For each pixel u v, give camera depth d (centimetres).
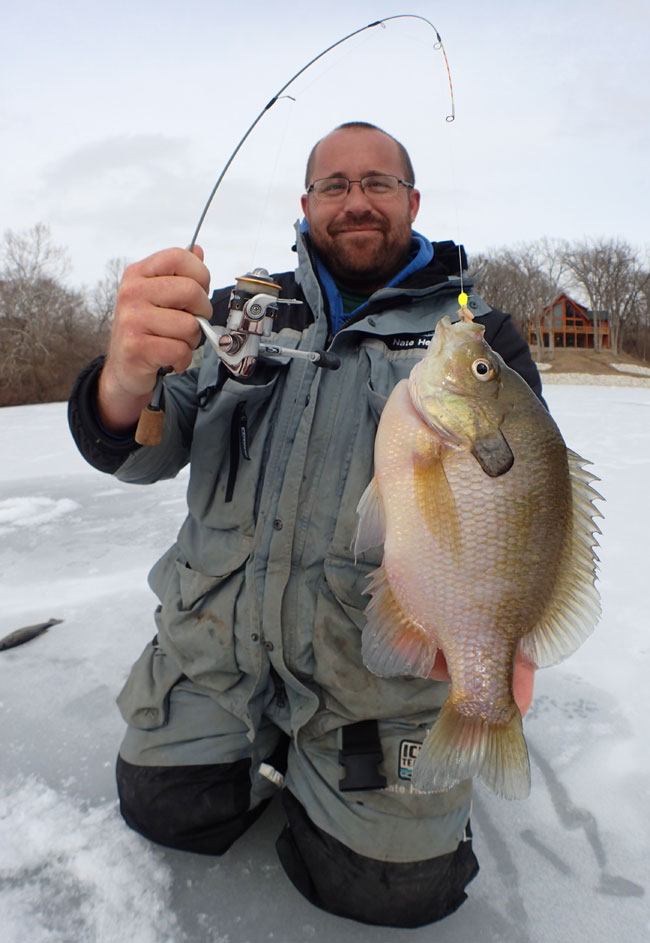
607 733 92
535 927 63
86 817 76
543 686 104
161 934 62
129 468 74
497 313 82
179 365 62
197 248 69
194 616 74
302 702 70
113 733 93
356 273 87
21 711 98
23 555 175
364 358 76
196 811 70
